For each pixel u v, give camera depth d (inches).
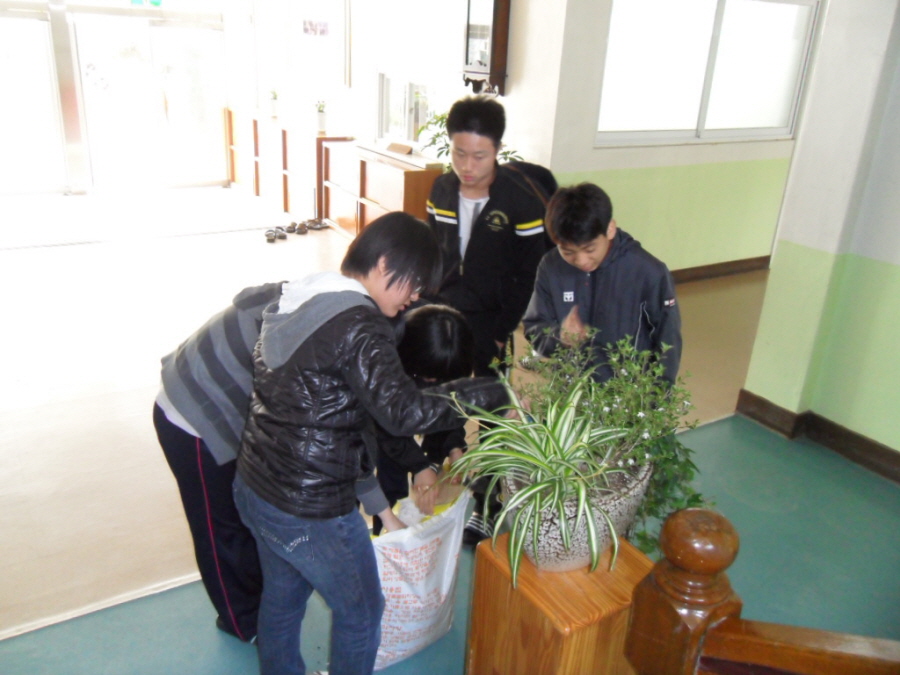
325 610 80.5
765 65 207.8
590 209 66.1
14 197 273.4
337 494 52.1
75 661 72.4
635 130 188.5
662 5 179.3
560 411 46.3
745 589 88.1
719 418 133.1
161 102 294.0
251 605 73.5
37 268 195.9
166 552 89.4
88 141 283.7
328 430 50.5
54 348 147.4
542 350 74.2
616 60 177.8
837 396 123.0
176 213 261.9
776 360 127.4
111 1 272.1
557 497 41.6
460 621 78.6
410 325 62.6
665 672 34.9
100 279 190.1
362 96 232.4
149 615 78.8
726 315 187.0
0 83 263.9
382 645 69.0
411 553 64.1
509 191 89.6
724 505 106.1
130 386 133.2
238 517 68.4
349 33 232.1
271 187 280.8
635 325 74.4
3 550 88.4
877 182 113.3
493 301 94.7
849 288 119.1
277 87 277.0
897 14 105.0
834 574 92.0
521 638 46.3
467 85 182.2
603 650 44.8
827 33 114.1
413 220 52.9
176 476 66.0
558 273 76.5
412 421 48.6
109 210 261.3
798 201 120.7
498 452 44.4
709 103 200.5
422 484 67.1
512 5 167.9
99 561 87.2
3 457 108.6
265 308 55.3
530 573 46.6
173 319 166.1
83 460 109.0
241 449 55.3
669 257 207.2
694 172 199.8
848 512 106.0
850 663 28.8
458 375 63.4
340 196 234.7
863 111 110.3
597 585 45.6
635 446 46.9
